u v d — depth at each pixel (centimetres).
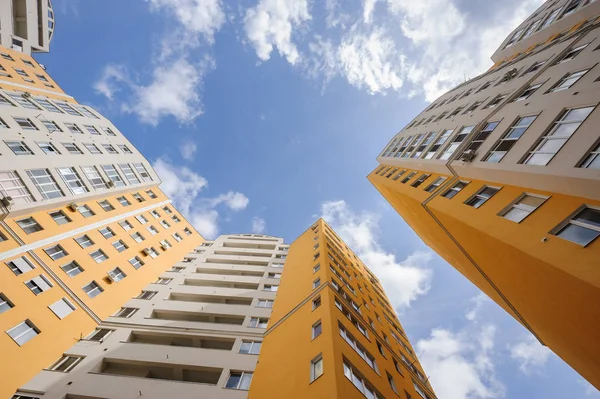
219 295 3052
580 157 1316
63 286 2375
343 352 1599
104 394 1791
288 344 1891
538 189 1527
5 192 2300
